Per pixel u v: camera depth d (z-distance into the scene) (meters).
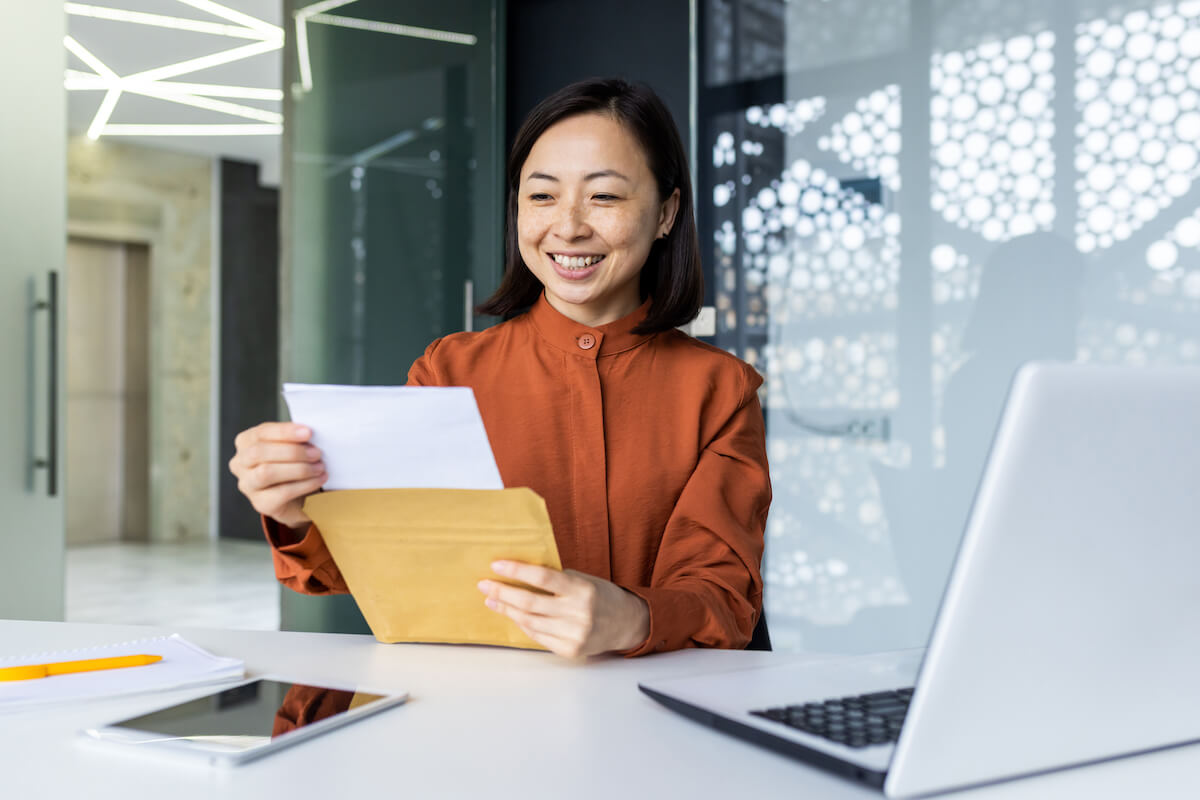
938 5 2.78
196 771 0.63
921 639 2.82
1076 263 2.59
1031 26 2.64
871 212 2.91
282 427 0.84
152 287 7.38
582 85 1.20
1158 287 2.48
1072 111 2.58
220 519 7.68
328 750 0.67
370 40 3.29
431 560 0.90
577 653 0.86
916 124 2.83
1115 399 0.55
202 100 6.26
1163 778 0.61
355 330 3.23
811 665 0.85
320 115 3.17
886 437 2.88
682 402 1.28
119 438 7.49
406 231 3.37
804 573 3.02
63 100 2.95
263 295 7.87
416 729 0.72
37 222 2.88
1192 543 0.59
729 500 1.19
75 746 0.68
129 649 0.94
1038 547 0.55
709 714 0.71
